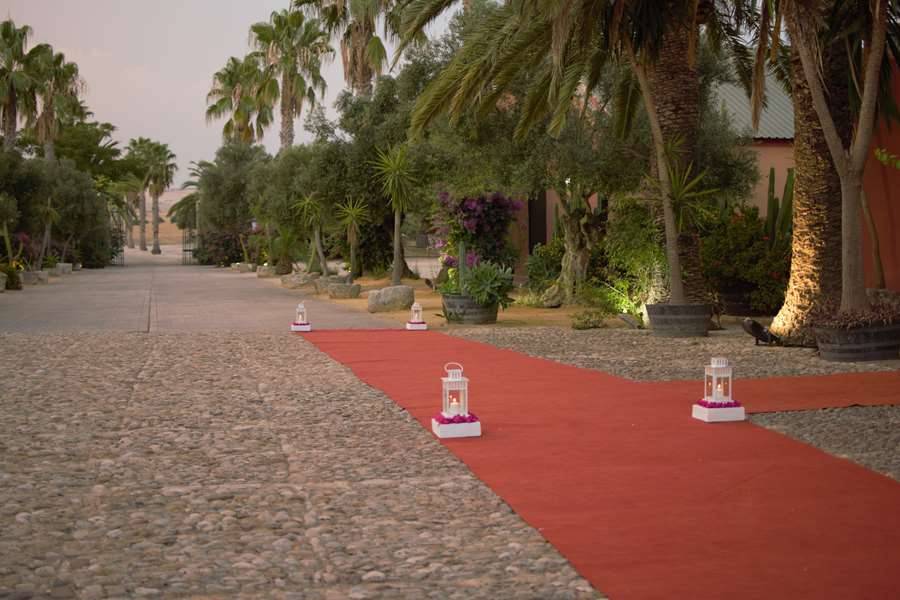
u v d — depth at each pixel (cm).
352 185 2947
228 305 2466
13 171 4341
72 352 1347
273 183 3812
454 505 541
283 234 4016
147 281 4044
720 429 755
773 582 408
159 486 589
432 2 1584
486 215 2530
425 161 2483
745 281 2014
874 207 1686
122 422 806
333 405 891
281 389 995
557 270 2484
